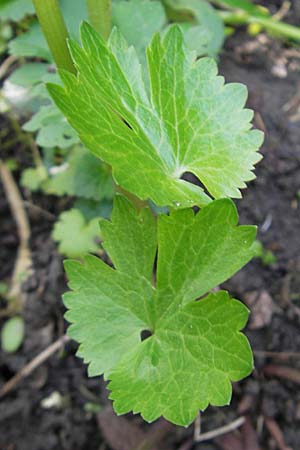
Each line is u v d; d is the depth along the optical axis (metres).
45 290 0.48
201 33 0.38
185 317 0.24
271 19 0.56
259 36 0.61
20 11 0.44
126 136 0.23
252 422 0.42
